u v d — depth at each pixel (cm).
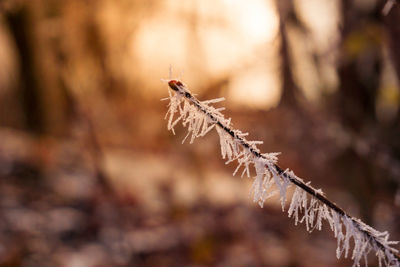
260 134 353
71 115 716
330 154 312
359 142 280
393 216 270
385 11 121
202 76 412
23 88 745
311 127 317
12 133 784
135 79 779
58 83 722
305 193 71
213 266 458
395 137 283
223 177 699
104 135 797
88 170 677
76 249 466
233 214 544
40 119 747
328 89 323
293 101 339
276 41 334
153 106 839
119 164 746
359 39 258
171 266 453
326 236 478
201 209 572
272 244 470
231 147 68
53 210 530
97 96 741
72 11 675
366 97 298
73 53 699
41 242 455
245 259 447
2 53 755
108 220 522
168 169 705
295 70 336
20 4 678
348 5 272
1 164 618
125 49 706
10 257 404
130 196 590
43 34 689
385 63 284
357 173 292
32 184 595
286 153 355
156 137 841
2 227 458
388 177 279
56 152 691
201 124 67
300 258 423
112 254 467
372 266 263
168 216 556
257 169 69
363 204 286
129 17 655
